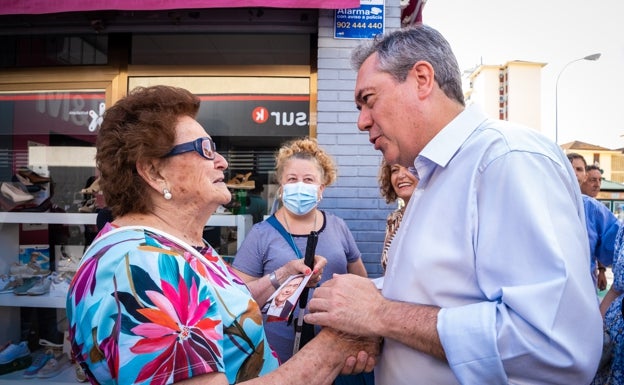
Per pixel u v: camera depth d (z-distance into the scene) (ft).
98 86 11.64
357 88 4.11
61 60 11.78
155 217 3.71
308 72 11.60
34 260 10.84
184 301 3.01
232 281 3.85
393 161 4.13
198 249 3.81
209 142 3.82
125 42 11.58
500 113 157.99
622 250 7.10
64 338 10.62
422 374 3.49
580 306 3.01
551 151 3.47
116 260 3.04
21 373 10.03
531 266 3.09
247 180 11.54
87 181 11.55
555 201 3.21
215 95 11.72
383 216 10.98
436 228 3.60
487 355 3.02
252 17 11.09
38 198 11.03
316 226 8.14
